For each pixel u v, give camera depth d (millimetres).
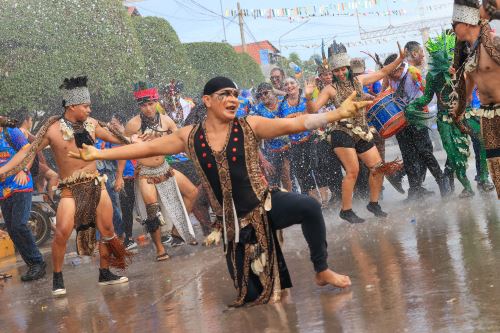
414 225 7062
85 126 6367
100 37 20125
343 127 7961
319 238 4723
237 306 4703
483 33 5402
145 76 22062
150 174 8000
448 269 4777
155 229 7707
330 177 9867
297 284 5121
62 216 6285
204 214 8812
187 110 11852
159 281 6285
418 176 9227
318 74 10555
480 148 8656
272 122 4656
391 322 3805
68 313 5445
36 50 18891
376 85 9758
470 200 8273
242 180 4664
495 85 5477
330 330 3842
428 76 8656
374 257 5695
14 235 7512
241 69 34188
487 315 3641
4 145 7668
